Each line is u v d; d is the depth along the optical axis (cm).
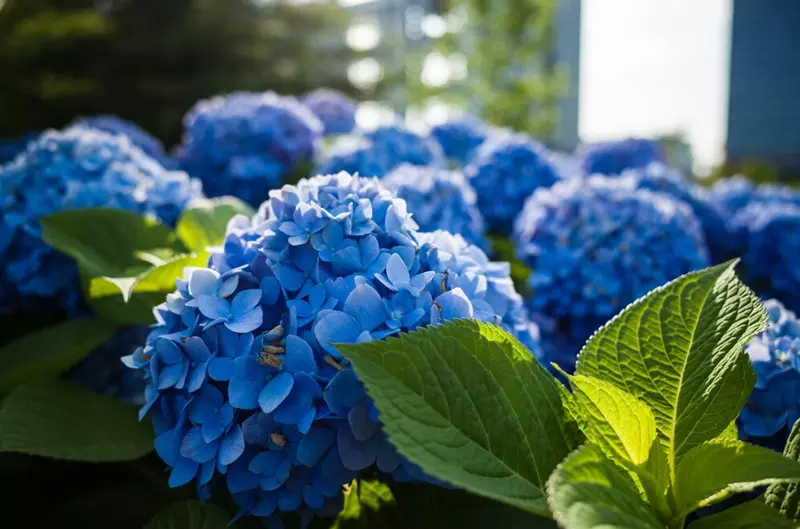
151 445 50
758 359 46
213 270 42
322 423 39
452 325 38
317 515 43
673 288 42
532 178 96
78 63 402
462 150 116
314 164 97
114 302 55
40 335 58
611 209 71
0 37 385
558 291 70
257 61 428
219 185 93
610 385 38
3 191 65
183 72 413
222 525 43
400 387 36
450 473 34
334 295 40
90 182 66
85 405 51
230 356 40
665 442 40
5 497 58
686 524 40
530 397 38
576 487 33
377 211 43
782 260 82
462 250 47
